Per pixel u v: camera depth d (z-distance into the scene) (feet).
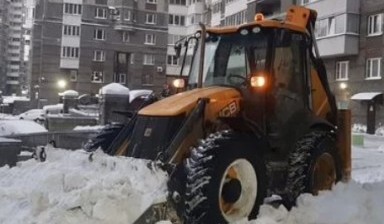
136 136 19.38
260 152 19.30
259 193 18.83
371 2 99.76
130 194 16.03
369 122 98.07
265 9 137.69
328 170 22.65
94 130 35.68
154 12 212.84
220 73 22.07
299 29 22.41
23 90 415.03
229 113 19.52
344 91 104.99
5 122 42.75
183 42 23.76
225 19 171.22
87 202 15.52
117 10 205.77
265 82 20.34
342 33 102.12
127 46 208.33
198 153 17.17
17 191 16.89
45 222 15.15
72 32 207.62
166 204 16.53
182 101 19.33
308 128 22.38
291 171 21.02
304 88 22.61
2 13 427.74
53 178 16.98
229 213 18.01
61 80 207.21
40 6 226.38
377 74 98.27
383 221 19.21
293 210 19.76
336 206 19.80
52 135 33.99
